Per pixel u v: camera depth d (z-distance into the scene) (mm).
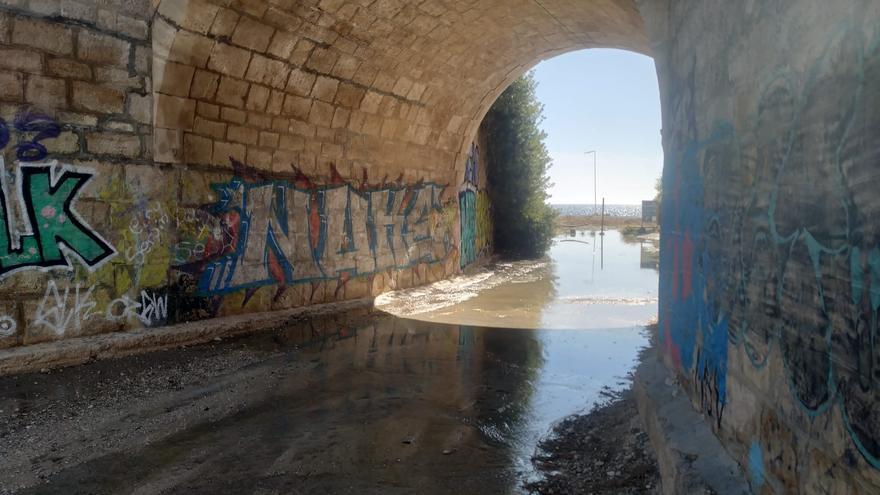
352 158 11742
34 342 6930
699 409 3949
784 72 2492
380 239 12750
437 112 13883
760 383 2756
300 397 6055
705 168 3859
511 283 15516
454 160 15828
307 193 10641
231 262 9172
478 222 19469
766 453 2672
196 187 8586
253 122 9359
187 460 4523
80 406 5621
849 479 1897
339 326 9719
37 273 6941
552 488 4133
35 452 4605
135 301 7875
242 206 9336
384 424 5352
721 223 3463
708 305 3756
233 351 7820
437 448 4832
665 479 3666
